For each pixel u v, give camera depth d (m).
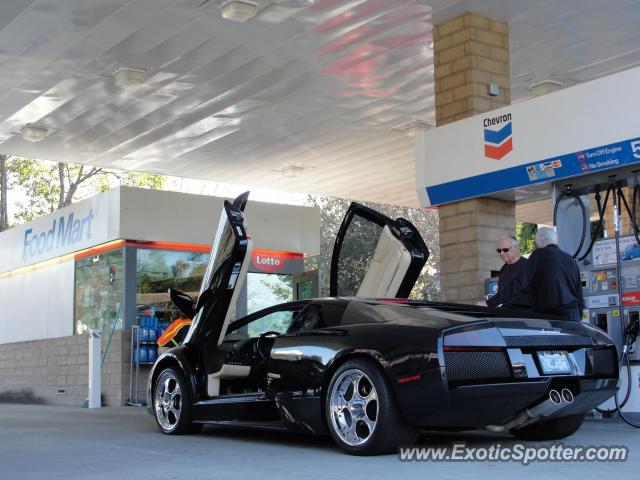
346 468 4.50
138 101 13.55
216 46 11.23
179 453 5.43
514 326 4.97
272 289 14.76
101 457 5.28
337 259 7.40
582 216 8.12
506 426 5.06
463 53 10.09
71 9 9.91
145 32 10.68
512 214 9.66
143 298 13.16
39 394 15.22
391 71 12.35
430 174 9.63
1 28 10.41
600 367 5.45
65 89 12.88
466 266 9.41
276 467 4.62
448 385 4.62
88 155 16.95
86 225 13.91
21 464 4.97
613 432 6.29
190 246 13.75
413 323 4.91
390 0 9.71
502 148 8.76
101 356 13.26
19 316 16.34
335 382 5.12
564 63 12.20
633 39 11.31
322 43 11.17
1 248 17.12
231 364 6.44
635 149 7.47
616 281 7.55
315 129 15.31
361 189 20.56
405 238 7.30
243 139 15.93
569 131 8.05
